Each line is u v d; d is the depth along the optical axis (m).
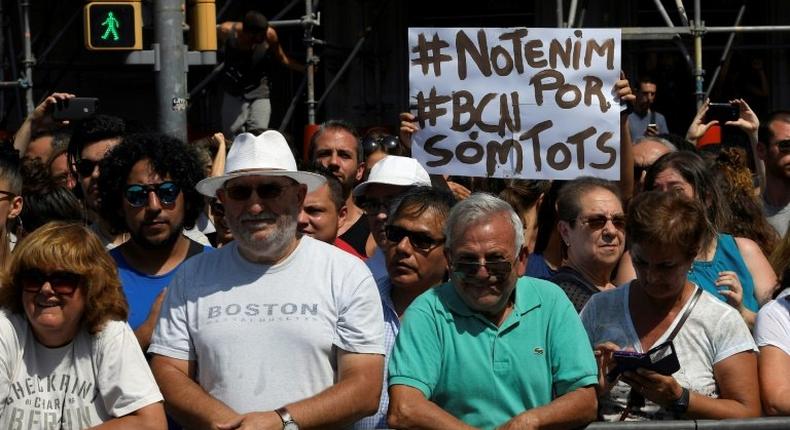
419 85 8.57
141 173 6.59
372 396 5.58
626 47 17.59
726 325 6.02
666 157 7.69
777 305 6.17
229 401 5.56
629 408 5.96
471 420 5.73
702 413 5.77
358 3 17.98
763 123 9.17
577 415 5.60
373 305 5.72
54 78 17.72
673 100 17.33
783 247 6.64
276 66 17.27
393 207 6.59
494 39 8.47
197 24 10.78
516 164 8.45
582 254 7.06
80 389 5.51
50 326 5.43
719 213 7.53
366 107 18.12
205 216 8.66
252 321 5.62
